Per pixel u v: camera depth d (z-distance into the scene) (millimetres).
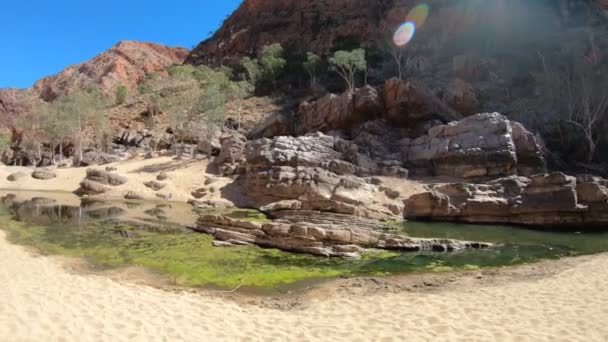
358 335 7020
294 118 52562
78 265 12289
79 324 6594
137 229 19516
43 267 11055
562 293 9703
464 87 53906
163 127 72562
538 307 8633
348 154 35812
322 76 83375
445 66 71688
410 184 30031
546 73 55844
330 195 26172
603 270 11891
